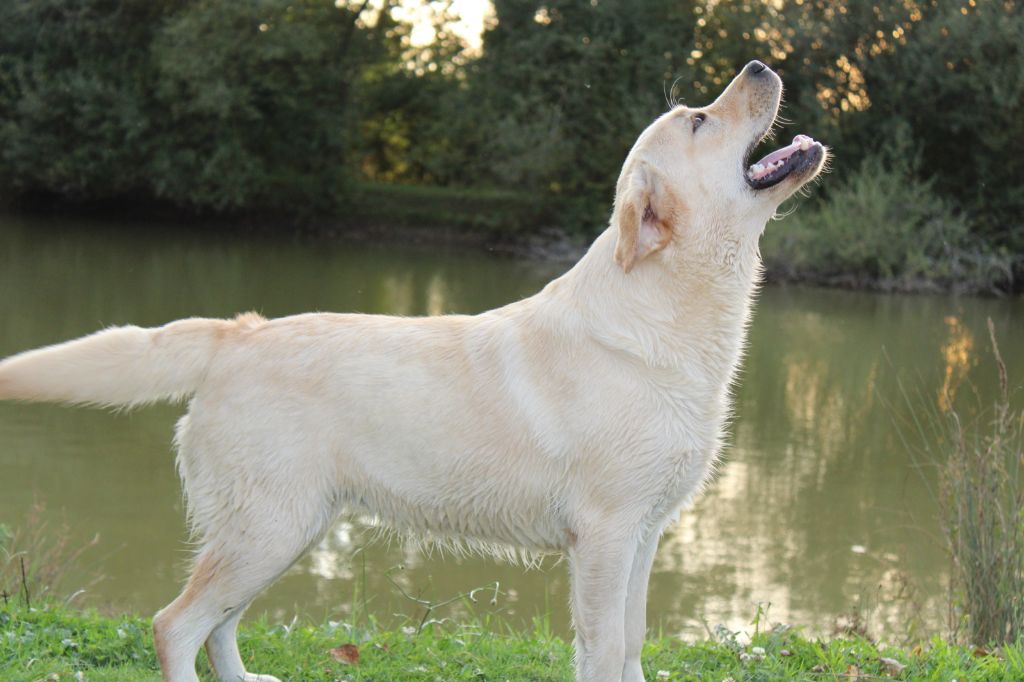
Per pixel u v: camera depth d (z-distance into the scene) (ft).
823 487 33.45
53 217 101.50
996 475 20.45
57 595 21.94
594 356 13.69
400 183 114.11
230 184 97.71
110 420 37.27
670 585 25.71
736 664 15.84
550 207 97.86
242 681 14.55
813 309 69.56
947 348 56.49
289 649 16.05
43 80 96.02
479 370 13.84
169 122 99.30
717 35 97.50
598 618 13.60
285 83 100.32
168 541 26.21
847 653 16.39
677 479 13.85
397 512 14.08
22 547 24.82
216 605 13.56
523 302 14.49
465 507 13.94
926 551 28.12
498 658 16.08
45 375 13.70
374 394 13.60
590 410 13.53
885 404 43.75
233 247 88.53
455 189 105.09
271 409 13.53
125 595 22.95
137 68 98.53
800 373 49.85
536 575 25.96
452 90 105.50
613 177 95.86
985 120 86.17
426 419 13.64
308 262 81.35
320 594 24.14
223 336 14.05
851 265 81.56
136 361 13.83
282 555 13.56
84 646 15.42
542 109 94.68
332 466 13.64
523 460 13.67
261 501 13.48
